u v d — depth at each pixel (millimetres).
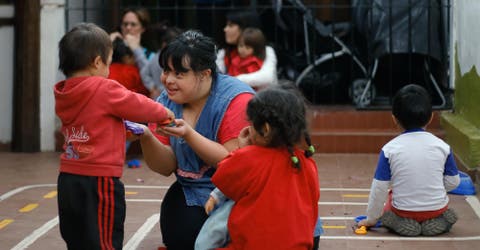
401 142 6262
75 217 4816
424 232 6316
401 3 10242
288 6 10805
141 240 6238
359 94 10703
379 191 6215
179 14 11555
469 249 5980
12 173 8922
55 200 7609
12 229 6551
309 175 4551
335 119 10070
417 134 6293
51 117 10219
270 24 11070
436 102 10352
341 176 8688
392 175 6281
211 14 11242
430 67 10258
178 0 11602
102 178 4742
